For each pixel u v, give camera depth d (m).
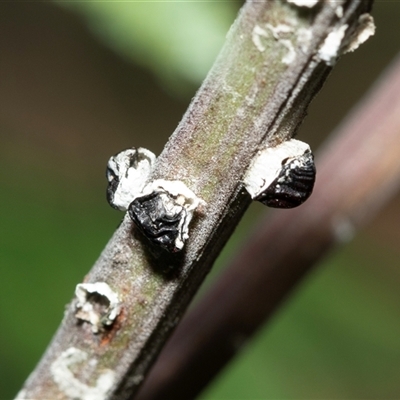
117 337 0.06
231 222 0.06
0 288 0.14
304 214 0.08
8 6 0.38
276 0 0.06
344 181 0.08
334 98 0.42
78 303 0.06
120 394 0.07
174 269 0.06
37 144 0.34
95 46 0.38
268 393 0.15
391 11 0.37
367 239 0.33
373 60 0.40
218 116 0.06
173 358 0.08
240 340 0.08
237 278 0.08
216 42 0.08
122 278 0.06
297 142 0.06
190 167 0.06
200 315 0.08
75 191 0.19
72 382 0.07
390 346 0.19
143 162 0.06
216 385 0.15
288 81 0.06
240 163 0.06
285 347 0.17
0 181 0.18
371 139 0.08
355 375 0.17
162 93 0.40
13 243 0.15
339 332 0.18
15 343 0.13
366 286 0.21
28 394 0.07
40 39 0.38
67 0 0.08
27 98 0.36
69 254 0.16
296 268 0.08
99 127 0.38
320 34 0.06
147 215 0.06
